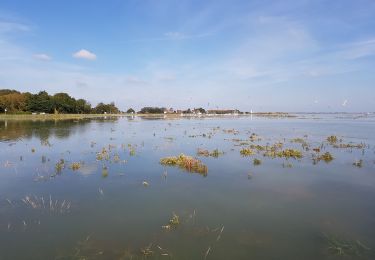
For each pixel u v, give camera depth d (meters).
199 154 25.50
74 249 9.21
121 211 12.19
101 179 17.02
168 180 16.89
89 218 11.48
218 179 17.16
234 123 80.12
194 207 12.70
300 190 15.16
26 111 118.56
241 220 11.41
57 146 30.20
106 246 9.40
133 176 17.73
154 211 12.22
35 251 9.09
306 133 47.16
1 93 134.62
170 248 9.31
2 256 8.80
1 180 16.72
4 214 11.79
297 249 9.31
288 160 22.98
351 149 28.97
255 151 27.20
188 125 68.81
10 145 30.56
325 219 11.55
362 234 10.32
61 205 12.77
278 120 105.56
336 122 89.75
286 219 11.53
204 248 9.34
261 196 14.17
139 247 9.36
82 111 146.75
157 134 44.28
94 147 29.66
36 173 18.33
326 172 19.00
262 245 9.54
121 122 80.81
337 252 9.14
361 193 14.73
